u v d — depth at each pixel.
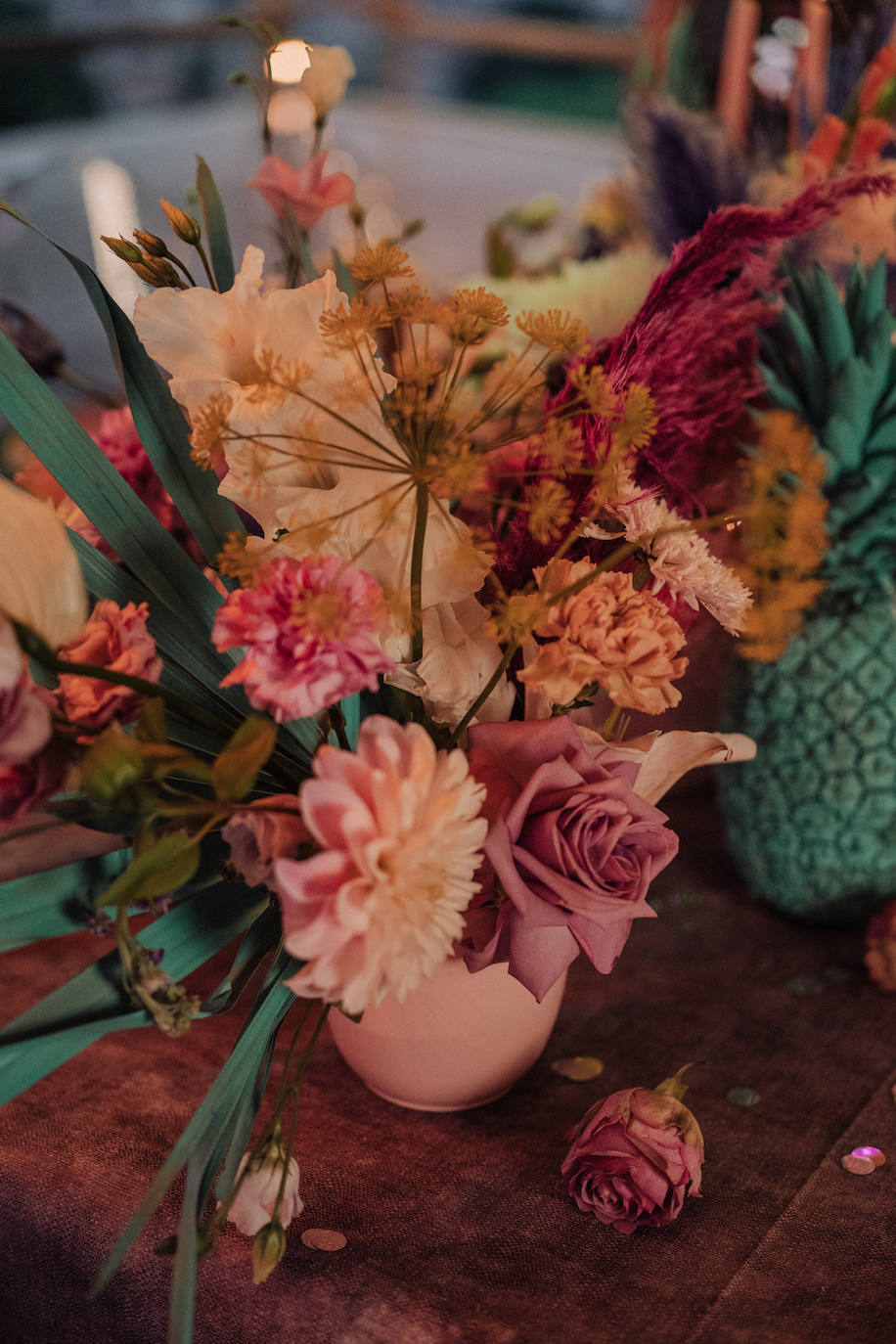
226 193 1.70
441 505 0.45
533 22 1.87
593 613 0.44
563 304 0.77
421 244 2.04
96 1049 0.62
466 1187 0.53
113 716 0.42
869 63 0.80
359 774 0.38
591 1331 0.45
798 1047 0.63
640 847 0.44
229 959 0.71
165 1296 0.48
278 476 0.44
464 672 0.46
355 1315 0.46
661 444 0.57
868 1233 0.50
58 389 1.49
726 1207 0.52
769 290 0.61
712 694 0.75
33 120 2.79
